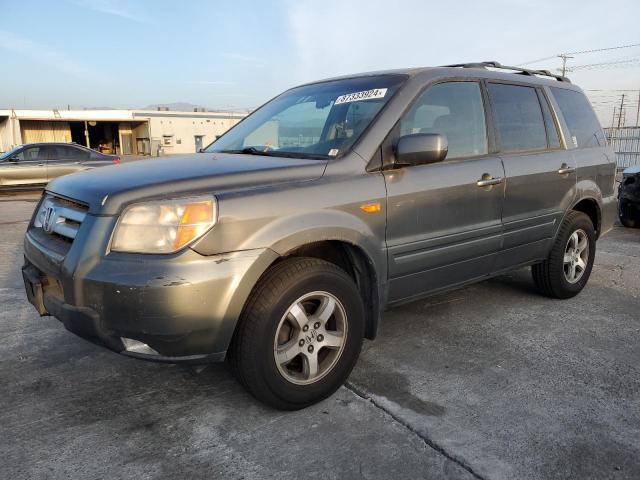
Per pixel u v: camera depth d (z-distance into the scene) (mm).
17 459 2430
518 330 4012
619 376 3258
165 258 2398
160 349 2465
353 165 3045
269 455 2467
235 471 2355
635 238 7973
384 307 3268
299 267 2730
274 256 2629
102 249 2479
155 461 2424
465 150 3682
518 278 5426
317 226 2770
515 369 3348
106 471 2354
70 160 15477
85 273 2479
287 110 3906
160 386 3135
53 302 2689
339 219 2871
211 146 4023
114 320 2438
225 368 3371
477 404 2916
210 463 2410
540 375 3268
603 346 3721
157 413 2836
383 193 3086
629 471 2357
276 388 2711
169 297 2367
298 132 3555
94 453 2480
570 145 4629
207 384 3158
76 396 3014
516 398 2984
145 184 2584
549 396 3006
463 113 3723
